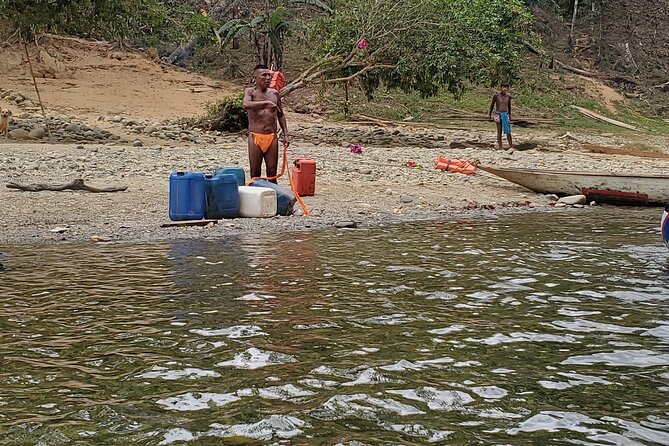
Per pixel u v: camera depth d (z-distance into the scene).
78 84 31.53
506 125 24.08
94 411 3.85
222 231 9.84
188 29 29.50
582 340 5.20
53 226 9.72
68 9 23.66
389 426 3.68
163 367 4.54
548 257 8.39
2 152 17.14
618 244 9.43
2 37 32.00
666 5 55.16
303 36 40.38
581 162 21.12
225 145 21.73
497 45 24.08
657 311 6.04
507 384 4.30
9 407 3.91
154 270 7.30
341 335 5.23
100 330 5.30
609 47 51.19
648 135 36.59
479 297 6.43
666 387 4.29
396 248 8.81
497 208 13.15
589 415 3.87
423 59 23.83
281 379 4.34
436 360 4.72
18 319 5.57
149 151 18.53
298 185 13.10
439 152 22.17
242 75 38.66
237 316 5.69
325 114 34.81
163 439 3.50
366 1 23.81
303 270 7.42
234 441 3.48
